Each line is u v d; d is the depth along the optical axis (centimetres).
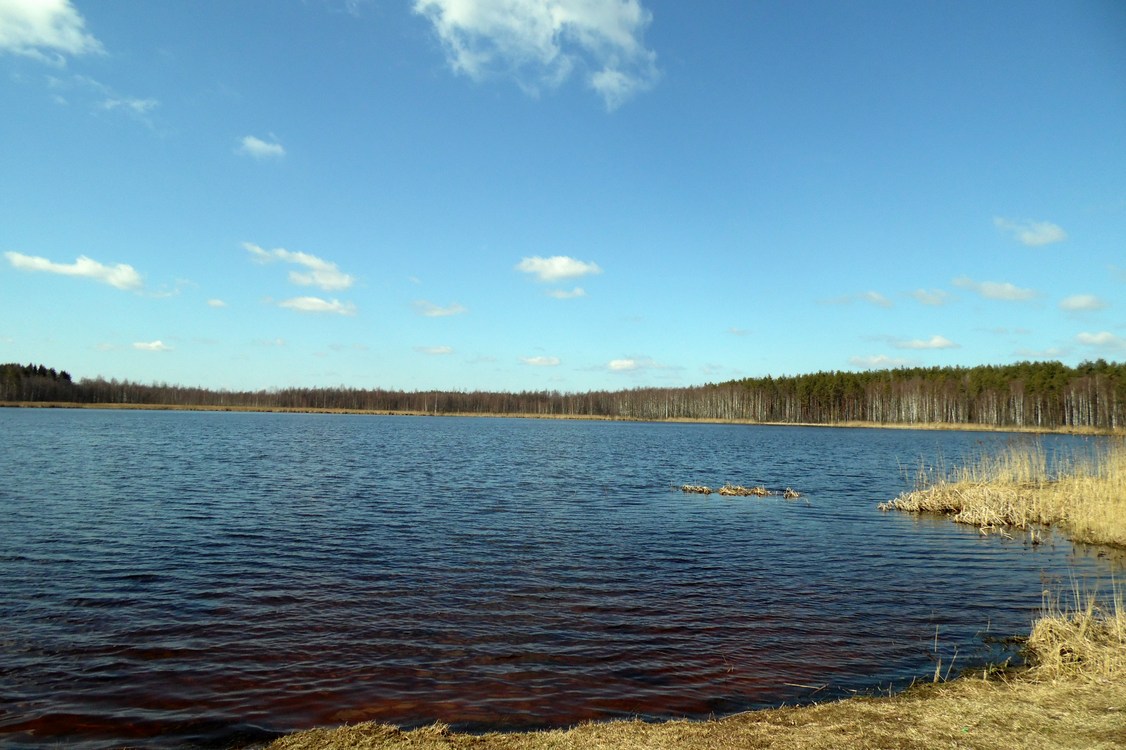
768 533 2211
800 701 912
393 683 948
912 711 835
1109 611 1327
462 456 5359
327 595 1380
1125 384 9644
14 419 9806
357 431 9575
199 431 8075
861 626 1252
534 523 2316
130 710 848
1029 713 816
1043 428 10700
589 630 1200
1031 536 2109
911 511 2719
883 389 14175
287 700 887
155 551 1736
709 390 18688
